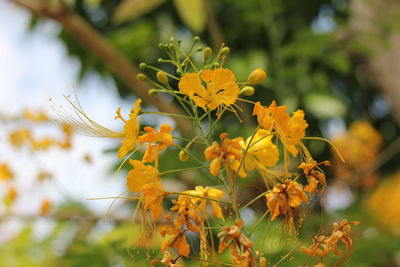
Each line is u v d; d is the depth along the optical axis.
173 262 2.12
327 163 2.11
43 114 4.89
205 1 5.75
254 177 4.20
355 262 4.54
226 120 6.48
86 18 7.96
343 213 5.25
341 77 7.98
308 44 5.59
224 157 2.14
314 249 2.10
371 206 5.36
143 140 2.16
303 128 2.19
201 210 2.17
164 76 2.34
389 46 5.66
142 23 6.96
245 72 5.84
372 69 6.76
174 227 2.19
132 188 2.18
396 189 5.41
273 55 6.16
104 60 6.07
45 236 5.63
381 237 4.79
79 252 4.52
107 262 4.41
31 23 7.59
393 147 5.98
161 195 2.11
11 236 5.72
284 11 7.54
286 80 6.17
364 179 5.82
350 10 5.91
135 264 3.52
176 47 2.44
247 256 1.98
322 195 2.14
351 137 5.73
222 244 1.96
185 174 5.10
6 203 5.29
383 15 5.80
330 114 6.10
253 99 6.97
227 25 7.46
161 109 5.96
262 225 3.99
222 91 2.19
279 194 2.08
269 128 2.14
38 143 4.89
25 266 5.48
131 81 6.06
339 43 5.69
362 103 8.35
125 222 5.43
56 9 5.67
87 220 5.43
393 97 6.55
